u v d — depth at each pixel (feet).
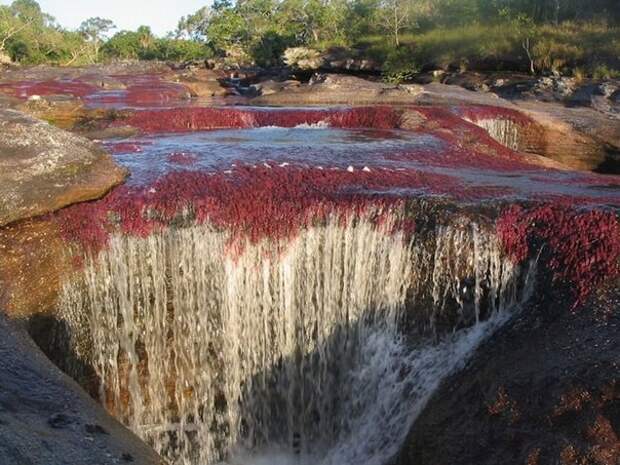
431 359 21.18
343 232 23.35
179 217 23.67
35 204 22.54
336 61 118.01
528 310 19.60
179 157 32.76
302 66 120.57
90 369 22.84
